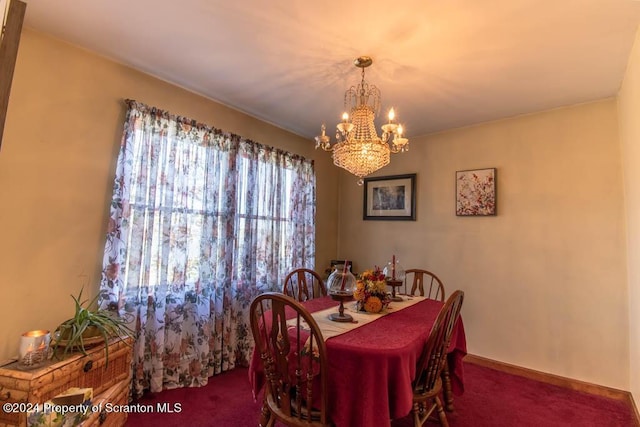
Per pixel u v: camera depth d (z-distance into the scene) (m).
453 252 3.31
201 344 2.54
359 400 1.38
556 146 2.81
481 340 3.07
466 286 3.20
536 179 2.89
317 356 1.47
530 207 2.90
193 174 2.59
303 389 1.50
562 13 1.63
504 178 3.05
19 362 1.54
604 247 2.56
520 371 2.83
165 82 2.47
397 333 1.64
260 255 3.11
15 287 1.77
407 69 2.22
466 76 2.29
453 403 2.31
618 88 2.43
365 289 2.08
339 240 4.21
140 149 2.28
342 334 1.61
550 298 2.76
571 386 2.59
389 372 1.41
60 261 1.94
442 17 1.68
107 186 2.15
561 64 2.11
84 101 2.05
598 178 2.61
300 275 2.71
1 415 1.44
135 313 2.21
